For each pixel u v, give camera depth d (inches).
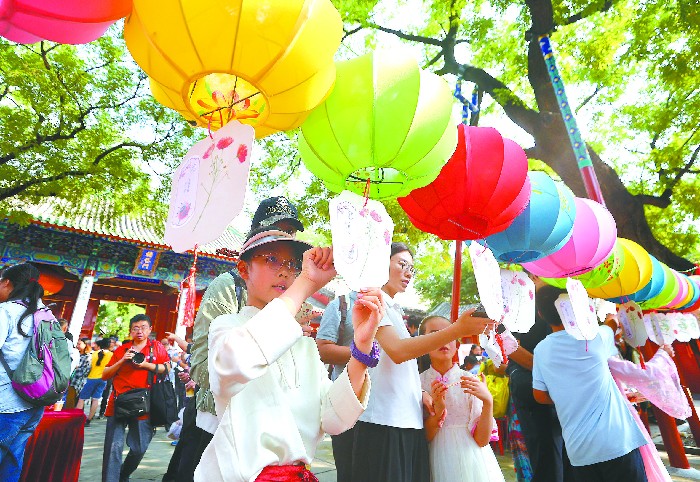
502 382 190.7
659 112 332.2
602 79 316.5
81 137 324.5
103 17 43.2
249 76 46.4
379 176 65.1
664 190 339.0
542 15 302.2
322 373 53.7
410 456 79.5
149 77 50.8
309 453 47.8
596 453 90.7
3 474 105.3
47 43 292.4
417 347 73.1
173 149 354.9
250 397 44.8
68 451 137.6
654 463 103.0
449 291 910.4
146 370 154.0
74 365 298.8
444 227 69.2
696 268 233.0
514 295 83.2
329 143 56.0
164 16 42.8
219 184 43.6
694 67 253.1
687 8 240.4
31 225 460.8
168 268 556.1
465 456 85.4
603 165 293.1
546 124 299.6
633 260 111.2
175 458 138.0
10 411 105.3
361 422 80.5
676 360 264.8
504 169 63.1
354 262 49.3
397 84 52.8
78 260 508.1
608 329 108.8
